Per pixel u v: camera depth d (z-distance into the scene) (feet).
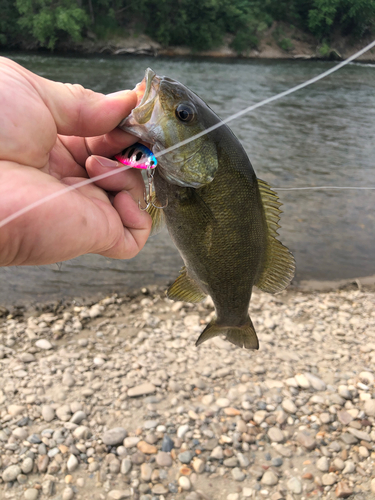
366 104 11.54
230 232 0.95
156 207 0.92
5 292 2.79
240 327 1.11
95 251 0.83
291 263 1.02
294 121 9.06
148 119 0.84
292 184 5.32
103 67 14.93
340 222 4.28
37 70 13.20
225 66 17.94
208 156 0.88
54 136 0.80
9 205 0.64
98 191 0.88
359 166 6.22
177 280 1.07
